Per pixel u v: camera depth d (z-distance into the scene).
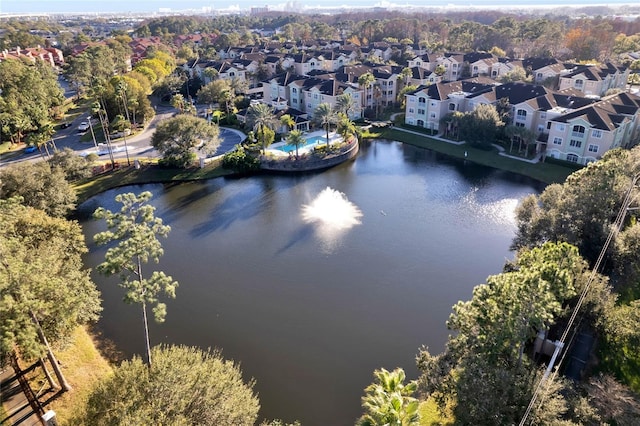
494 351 30.27
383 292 52.38
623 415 28.86
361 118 124.06
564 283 33.22
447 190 80.06
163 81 143.25
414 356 42.81
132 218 36.34
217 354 43.06
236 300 51.12
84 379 38.56
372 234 65.50
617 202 50.69
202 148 90.25
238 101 126.94
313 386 39.47
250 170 89.62
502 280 32.72
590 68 127.25
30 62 172.12
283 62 165.12
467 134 98.94
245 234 66.00
